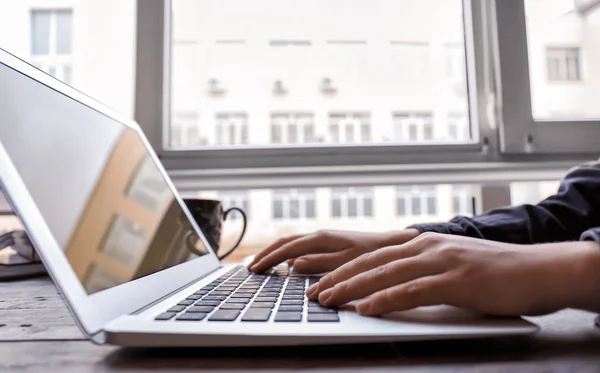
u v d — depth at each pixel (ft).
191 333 0.86
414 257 1.12
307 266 1.82
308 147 3.21
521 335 0.98
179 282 1.48
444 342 0.97
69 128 1.28
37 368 0.83
